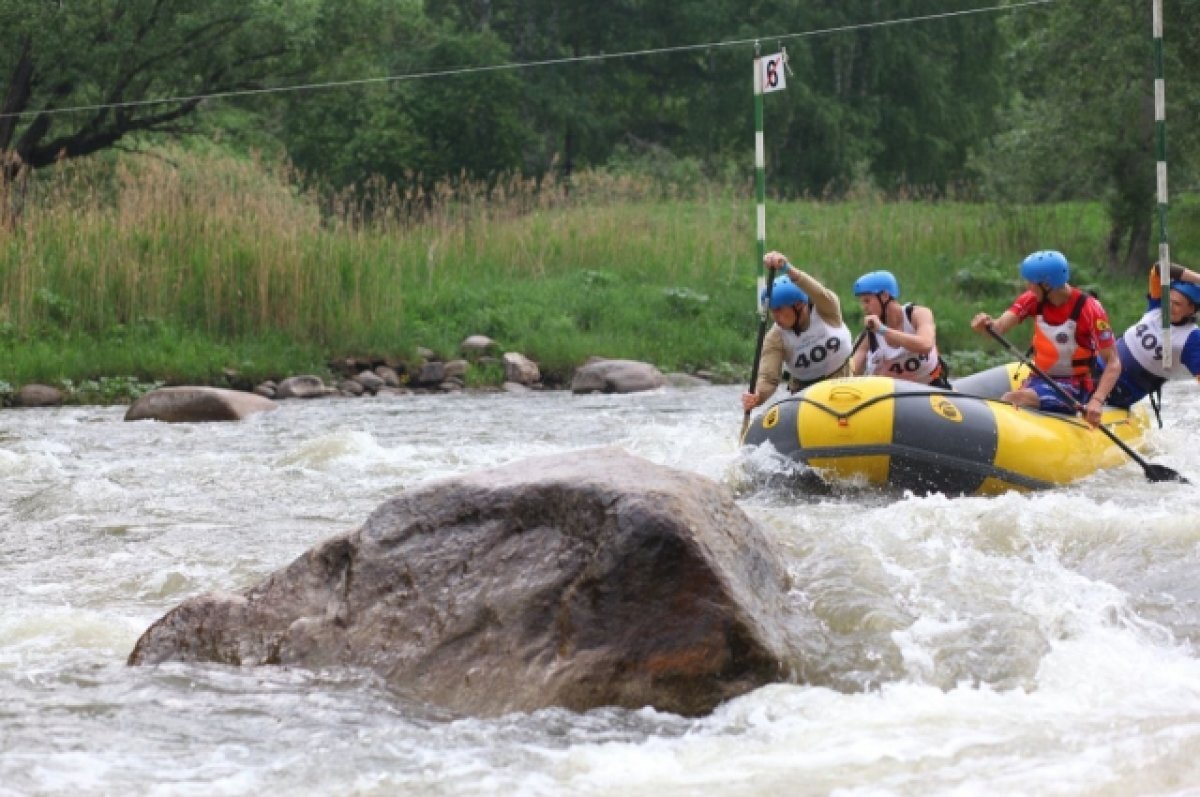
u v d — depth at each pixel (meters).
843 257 72.44
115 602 18.62
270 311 55.06
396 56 134.25
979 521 20.02
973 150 167.00
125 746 12.23
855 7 157.75
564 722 12.98
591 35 157.38
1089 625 15.59
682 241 70.75
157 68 79.31
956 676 14.05
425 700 13.78
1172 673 14.14
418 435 37.03
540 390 54.12
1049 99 80.25
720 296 64.94
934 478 24.11
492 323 59.09
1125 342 27.80
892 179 162.25
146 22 78.31
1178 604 16.52
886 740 12.09
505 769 11.64
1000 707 13.04
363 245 57.72
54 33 75.25
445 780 11.36
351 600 14.97
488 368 55.41
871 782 11.03
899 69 162.38
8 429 39.81
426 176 125.69
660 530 13.76
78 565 20.81
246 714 13.20
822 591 15.59
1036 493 23.88
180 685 14.12
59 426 40.78
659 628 13.56
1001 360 60.53
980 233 78.56
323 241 57.03
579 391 52.72
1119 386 27.66
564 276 66.50
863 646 14.39
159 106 84.75
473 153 129.38
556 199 74.50
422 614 14.55
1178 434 27.75
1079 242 81.50
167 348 52.59
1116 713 12.70
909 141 161.12
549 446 33.88
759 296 37.81
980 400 25.09
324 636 14.84
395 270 60.44
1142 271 78.75
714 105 151.88
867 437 24.19
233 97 85.38
